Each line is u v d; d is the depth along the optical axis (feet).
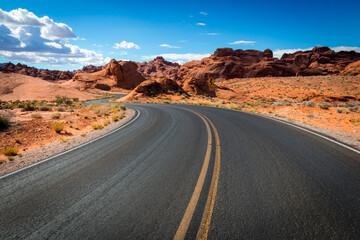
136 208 9.60
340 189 10.96
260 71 415.85
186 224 8.32
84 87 326.44
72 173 14.17
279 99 174.91
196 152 17.99
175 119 40.06
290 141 21.22
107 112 53.16
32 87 201.16
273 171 13.48
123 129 31.14
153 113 52.60
